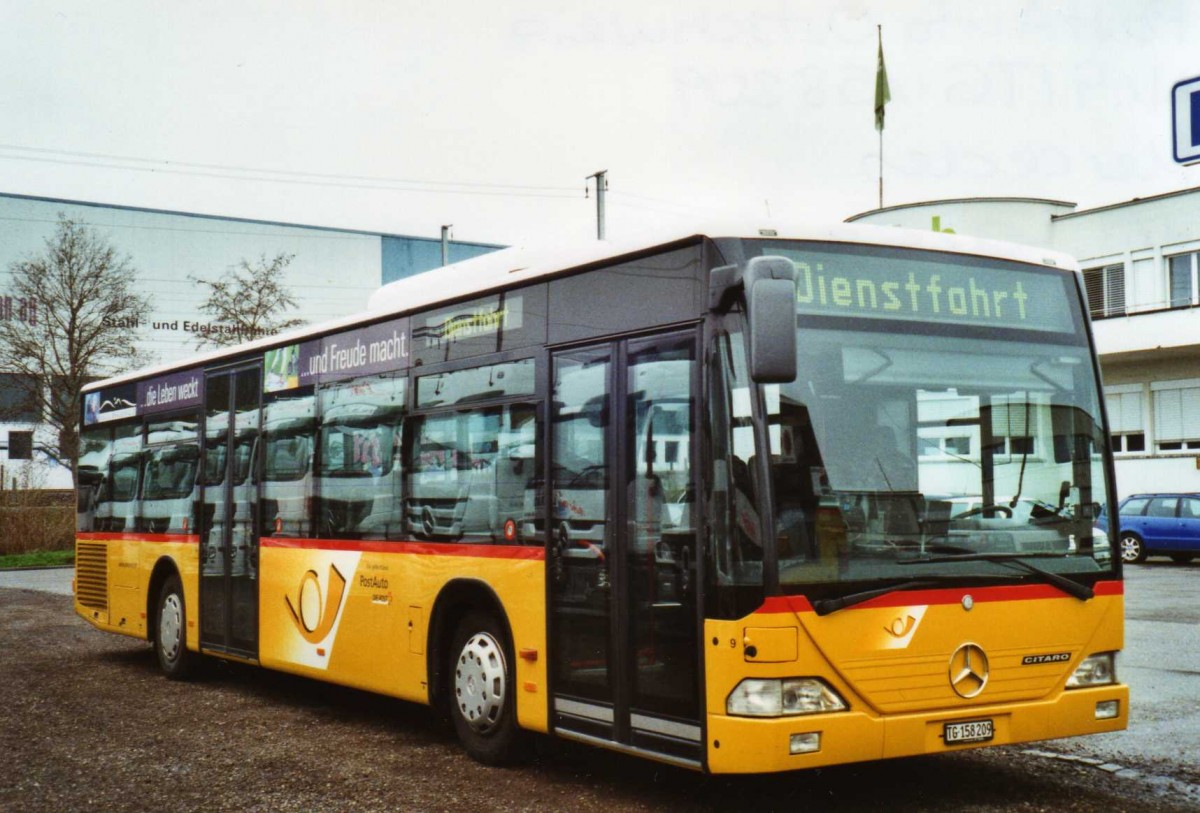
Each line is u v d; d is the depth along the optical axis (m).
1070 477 7.16
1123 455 35.28
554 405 7.85
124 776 8.34
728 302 6.59
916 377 6.83
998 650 6.73
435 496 8.95
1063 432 7.21
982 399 6.99
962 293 7.10
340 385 10.32
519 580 8.01
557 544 7.71
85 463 15.63
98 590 14.91
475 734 8.47
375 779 8.12
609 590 7.25
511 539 8.12
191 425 12.90
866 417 6.65
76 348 47.66
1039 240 37.81
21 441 48.66
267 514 11.30
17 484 40.69
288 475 11.01
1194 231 34.47
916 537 6.62
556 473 7.77
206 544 12.38
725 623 6.36
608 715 7.21
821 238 6.85
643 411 7.11
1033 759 8.27
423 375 9.23
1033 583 6.88
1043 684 6.86
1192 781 7.57
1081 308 7.50
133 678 13.16
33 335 47.56
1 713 10.92
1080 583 7.02
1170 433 34.53
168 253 71.56
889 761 8.31
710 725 6.41
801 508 6.39
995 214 37.72
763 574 6.29
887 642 6.44
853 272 6.84
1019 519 6.94
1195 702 10.15
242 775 8.32
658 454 6.96
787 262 6.16
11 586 28.05
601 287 7.55
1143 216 35.62
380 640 9.51
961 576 6.67
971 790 7.45
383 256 77.31
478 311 8.70
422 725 10.13
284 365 11.24
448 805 7.37
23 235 67.94
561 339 7.84
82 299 47.78
